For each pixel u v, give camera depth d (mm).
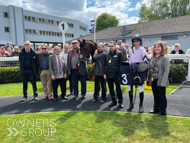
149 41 19047
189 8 28125
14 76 7746
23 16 29328
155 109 3584
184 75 6531
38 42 33938
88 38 25406
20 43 29094
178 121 3049
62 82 4867
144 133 2639
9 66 8062
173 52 8031
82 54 4363
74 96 4973
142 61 3451
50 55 4598
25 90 4781
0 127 2961
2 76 7461
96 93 4570
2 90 6070
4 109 4020
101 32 25984
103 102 4496
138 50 3469
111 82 4047
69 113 3629
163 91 3264
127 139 2469
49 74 4793
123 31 21656
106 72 3984
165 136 2531
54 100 4680
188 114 3391
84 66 4770
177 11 29203
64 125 2988
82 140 2457
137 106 4020
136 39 3371
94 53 4496
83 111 3756
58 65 4629
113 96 4141
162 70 3209
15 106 4254
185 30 16062
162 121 3066
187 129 2729
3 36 27281
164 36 17859
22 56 4512
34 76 4781
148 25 20844
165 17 30688
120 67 3621
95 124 3004
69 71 4848
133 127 2852
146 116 3346
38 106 4238
